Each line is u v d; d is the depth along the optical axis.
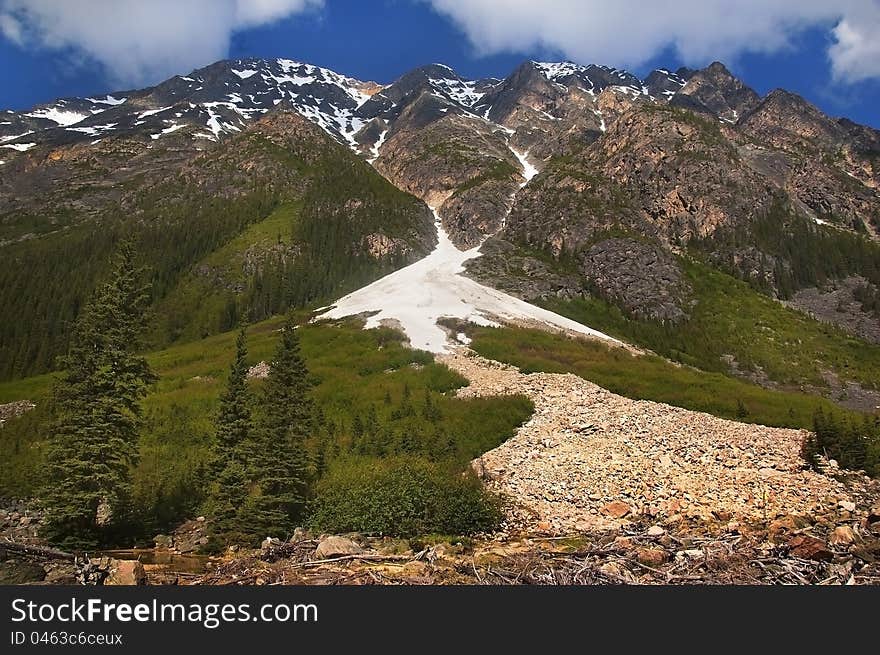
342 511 18.84
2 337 95.25
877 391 74.88
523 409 32.34
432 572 13.54
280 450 20.31
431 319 64.75
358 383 41.72
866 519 17.75
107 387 20.89
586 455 24.86
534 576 12.87
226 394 24.09
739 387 48.09
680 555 14.39
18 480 26.14
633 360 57.97
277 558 16.02
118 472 20.48
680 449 25.70
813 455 25.05
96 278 108.06
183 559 17.42
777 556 14.20
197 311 102.31
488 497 19.81
